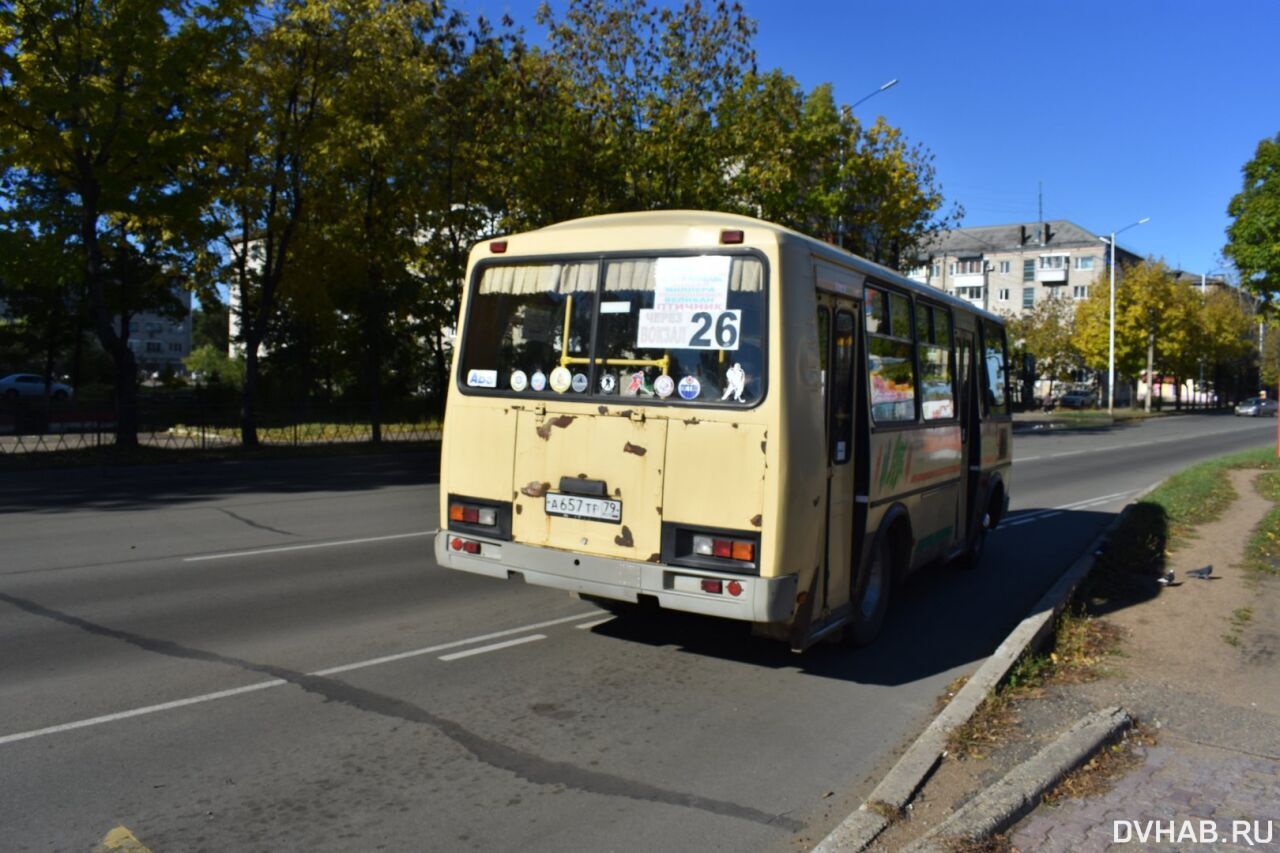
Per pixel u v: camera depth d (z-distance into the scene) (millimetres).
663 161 24688
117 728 5145
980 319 10219
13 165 18484
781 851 3996
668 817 4285
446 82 24547
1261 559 9984
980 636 7738
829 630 6387
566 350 6383
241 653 6555
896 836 3990
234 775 4594
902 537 7797
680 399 5910
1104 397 79500
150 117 18609
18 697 5586
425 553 10383
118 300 32219
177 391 40812
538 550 6316
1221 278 94062
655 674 6398
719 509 5742
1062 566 10859
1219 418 62312
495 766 4797
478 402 6691
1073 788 4410
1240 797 4344
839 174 30297
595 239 6359
